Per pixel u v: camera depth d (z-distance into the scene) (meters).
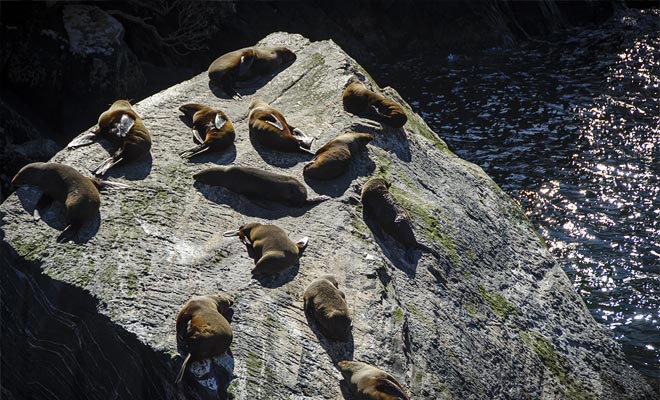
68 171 31.56
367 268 31.12
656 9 122.38
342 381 26.56
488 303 35.12
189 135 37.44
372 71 96.06
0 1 69.56
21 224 30.89
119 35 73.75
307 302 28.47
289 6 99.38
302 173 35.38
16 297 30.39
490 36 104.56
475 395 30.39
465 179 41.69
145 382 26.95
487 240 38.59
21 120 64.31
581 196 63.06
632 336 45.84
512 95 86.81
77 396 29.72
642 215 59.78
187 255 30.44
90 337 28.39
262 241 30.34
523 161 70.00
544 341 35.72
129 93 74.38
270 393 25.70
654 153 70.75
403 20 103.19
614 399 35.66
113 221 31.41
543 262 40.38
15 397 31.72
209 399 25.30
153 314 27.64
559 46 105.94
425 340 30.50
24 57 70.12
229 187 33.69
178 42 85.81
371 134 38.91
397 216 33.66
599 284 51.16
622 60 98.62
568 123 78.31
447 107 83.75
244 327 27.64
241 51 42.44
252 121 37.06
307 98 41.09
